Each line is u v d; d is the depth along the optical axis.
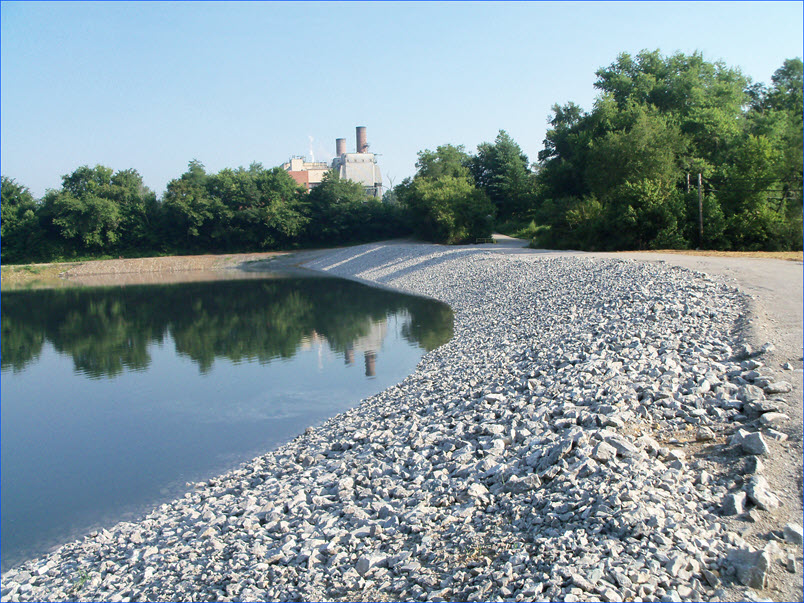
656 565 5.99
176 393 20.66
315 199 92.75
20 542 11.23
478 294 36.34
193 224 90.12
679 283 21.61
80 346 30.91
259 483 12.18
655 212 42.59
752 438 8.11
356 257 72.44
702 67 60.31
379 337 28.23
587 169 54.28
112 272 81.94
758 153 40.22
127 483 13.58
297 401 18.77
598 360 13.75
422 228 81.75
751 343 12.69
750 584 5.63
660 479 7.69
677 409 9.89
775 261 27.73
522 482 8.45
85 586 8.88
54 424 18.06
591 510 7.20
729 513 6.82
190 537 9.88
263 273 73.88
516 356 18.02
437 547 7.66
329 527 8.95
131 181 98.19
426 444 11.72
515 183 87.81
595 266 31.42
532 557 6.68
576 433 9.05
